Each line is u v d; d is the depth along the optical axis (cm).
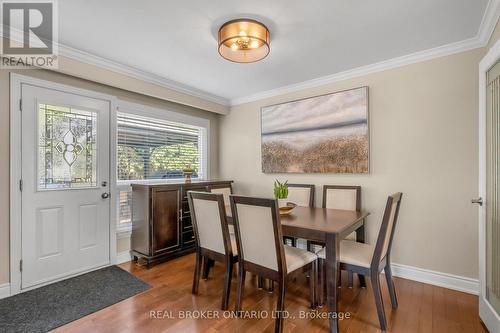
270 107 364
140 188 303
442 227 242
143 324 185
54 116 253
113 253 297
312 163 323
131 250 315
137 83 299
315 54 252
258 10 183
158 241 299
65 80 260
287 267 181
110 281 253
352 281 246
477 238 227
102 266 288
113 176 298
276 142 357
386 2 174
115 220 300
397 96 266
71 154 264
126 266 294
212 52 248
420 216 253
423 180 252
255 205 180
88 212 277
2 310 201
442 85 242
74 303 212
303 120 331
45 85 245
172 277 265
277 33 213
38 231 241
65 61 241
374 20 195
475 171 228
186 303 214
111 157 296
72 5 178
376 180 279
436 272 244
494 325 165
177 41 228
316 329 179
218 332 176
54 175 252
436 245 245
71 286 242
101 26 204
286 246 222
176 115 370
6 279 223
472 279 228
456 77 235
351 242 234
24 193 233
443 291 231
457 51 234
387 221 177
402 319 189
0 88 220
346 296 225
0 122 221
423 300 216
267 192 373
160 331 177
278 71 296
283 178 356
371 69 279
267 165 367
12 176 226
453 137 237
